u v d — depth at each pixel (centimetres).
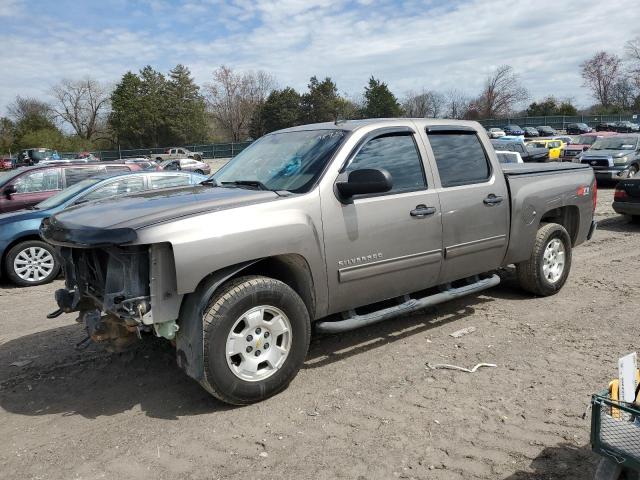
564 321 546
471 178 522
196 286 351
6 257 799
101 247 362
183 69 8006
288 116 7888
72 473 316
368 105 7756
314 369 446
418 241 468
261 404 389
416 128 491
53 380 445
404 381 421
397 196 454
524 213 566
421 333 522
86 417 382
